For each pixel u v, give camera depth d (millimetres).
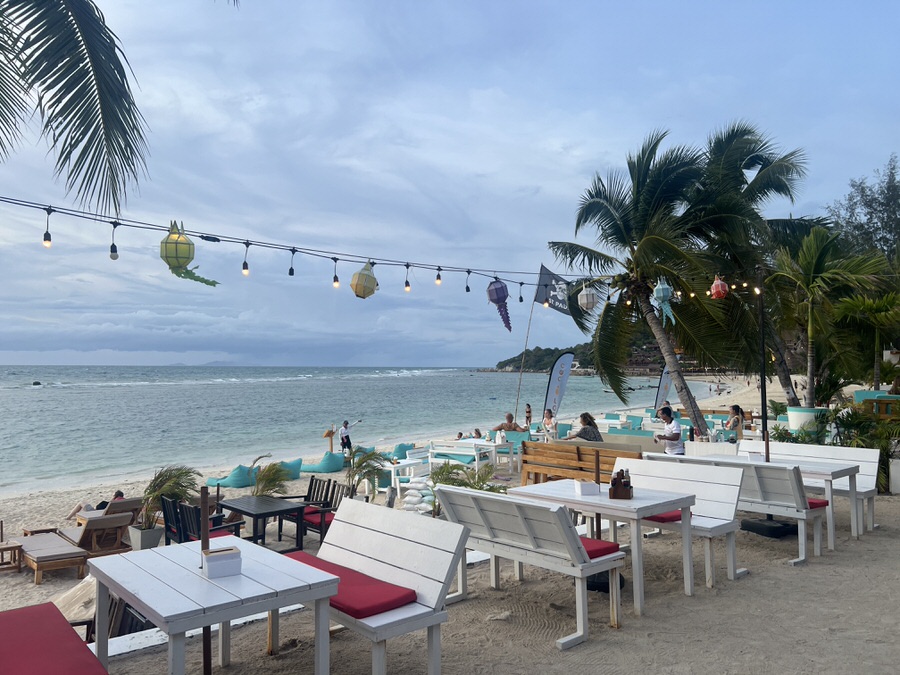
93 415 42156
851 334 16656
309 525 8086
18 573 8969
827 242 14883
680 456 6812
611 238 14766
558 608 4914
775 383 65562
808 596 5078
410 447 17156
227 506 7648
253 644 4281
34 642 2957
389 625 3240
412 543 3811
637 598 4707
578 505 5027
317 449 26484
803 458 7633
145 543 8445
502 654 4078
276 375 170000
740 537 7113
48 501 15000
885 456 9805
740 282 14695
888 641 4152
